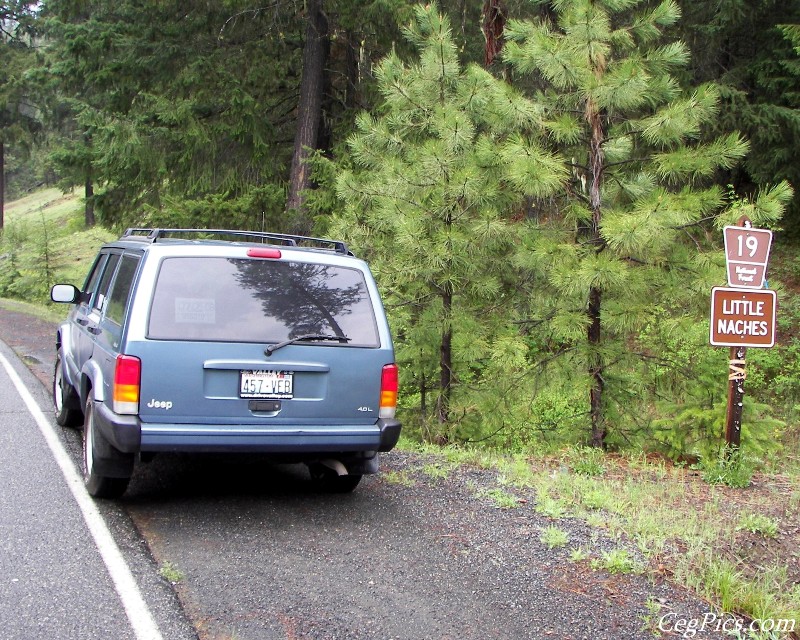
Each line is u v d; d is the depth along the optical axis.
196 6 16.62
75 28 16.09
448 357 9.61
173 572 4.22
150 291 4.98
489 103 9.02
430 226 9.00
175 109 16.42
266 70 17.53
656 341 8.83
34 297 27.03
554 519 5.34
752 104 16.48
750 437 7.73
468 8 16.75
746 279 6.85
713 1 15.80
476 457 7.33
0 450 6.82
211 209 16.33
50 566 4.27
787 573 4.75
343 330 5.34
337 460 5.48
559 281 7.72
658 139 8.01
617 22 9.42
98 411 5.12
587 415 8.83
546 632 3.71
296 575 4.27
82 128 17.70
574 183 8.74
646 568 4.49
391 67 9.85
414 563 4.50
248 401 5.03
